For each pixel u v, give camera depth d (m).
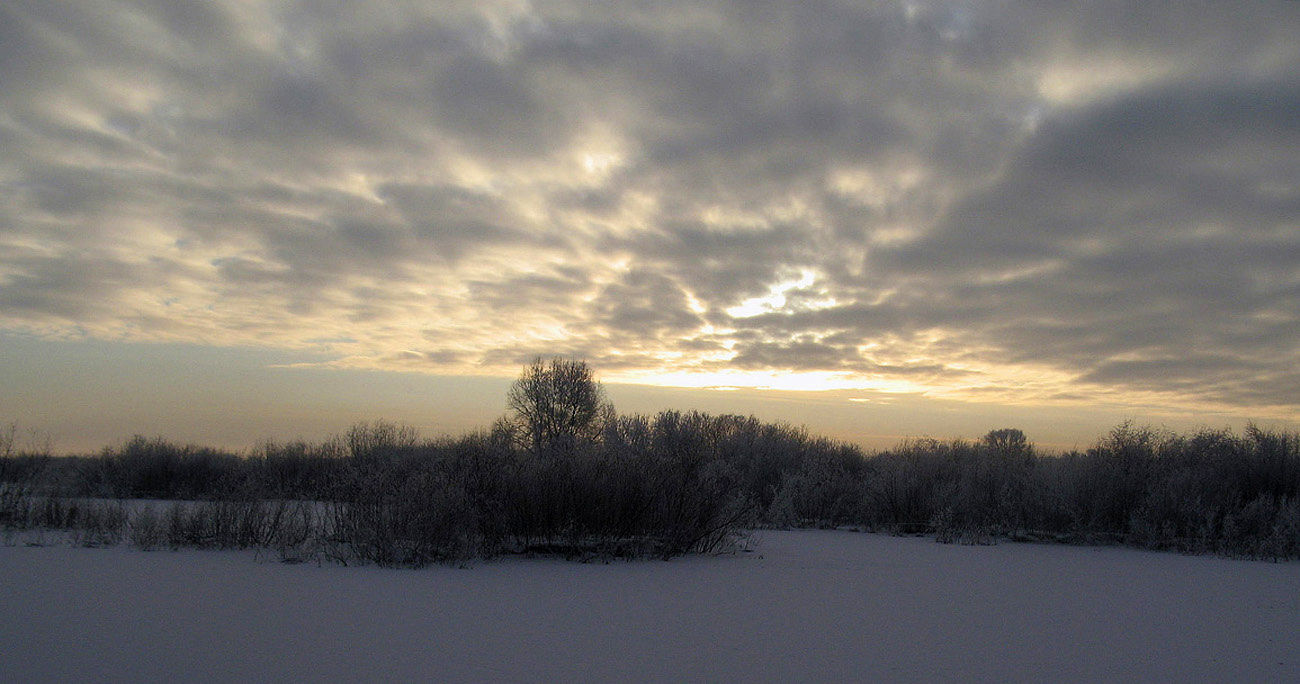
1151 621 8.50
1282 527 15.16
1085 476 17.95
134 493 26.86
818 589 10.02
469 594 9.09
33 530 15.22
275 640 6.85
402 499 11.68
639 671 6.08
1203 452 19.73
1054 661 6.72
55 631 7.12
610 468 13.26
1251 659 6.95
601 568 11.48
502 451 13.85
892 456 25.72
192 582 9.66
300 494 18.52
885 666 6.40
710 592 9.59
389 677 5.82
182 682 5.68
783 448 26.36
